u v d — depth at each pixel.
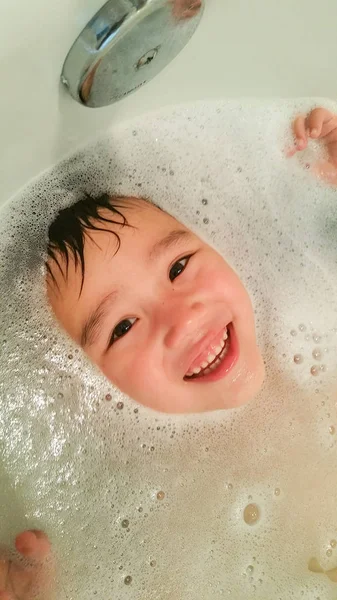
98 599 0.82
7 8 0.56
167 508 0.89
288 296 0.98
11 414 0.87
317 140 0.93
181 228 0.89
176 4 0.61
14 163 0.77
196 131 0.89
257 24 0.74
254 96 0.88
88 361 0.88
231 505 0.90
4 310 0.87
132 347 0.85
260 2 0.71
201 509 0.90
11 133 0.71
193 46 0.74
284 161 0.94
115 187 0.88
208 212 0.95
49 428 0.88
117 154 0.86
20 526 0.84
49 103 0.70
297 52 0.81
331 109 0.91
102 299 0.84
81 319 0.85
